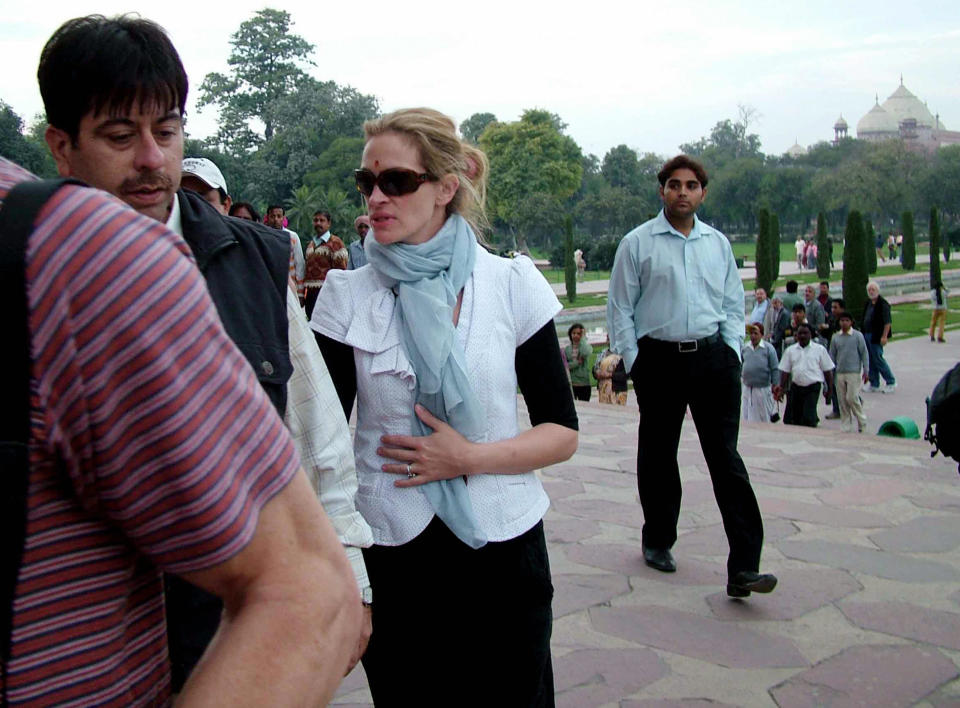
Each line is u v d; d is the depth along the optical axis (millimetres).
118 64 1516
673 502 4688
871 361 17734
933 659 3705
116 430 893
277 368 1746
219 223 1783
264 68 90250
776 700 3371
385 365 2264
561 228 86812
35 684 923
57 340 888
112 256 907
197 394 916
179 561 929
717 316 4348
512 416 2361
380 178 2260
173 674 1498
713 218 113562
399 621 2273
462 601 2262
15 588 908
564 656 3746
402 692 2305
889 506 5844
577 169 94562
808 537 5246
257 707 922
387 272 2301
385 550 2264
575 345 13727
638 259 4426
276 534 972
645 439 4641
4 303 893
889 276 52906
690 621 4086
